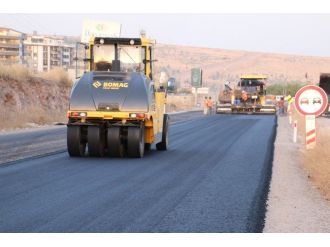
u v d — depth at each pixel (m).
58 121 38.66
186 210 9.80
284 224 9.05
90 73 18.22
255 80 60.34
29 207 9.73
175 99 87.25
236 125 37.72
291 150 21.34
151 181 12.96
